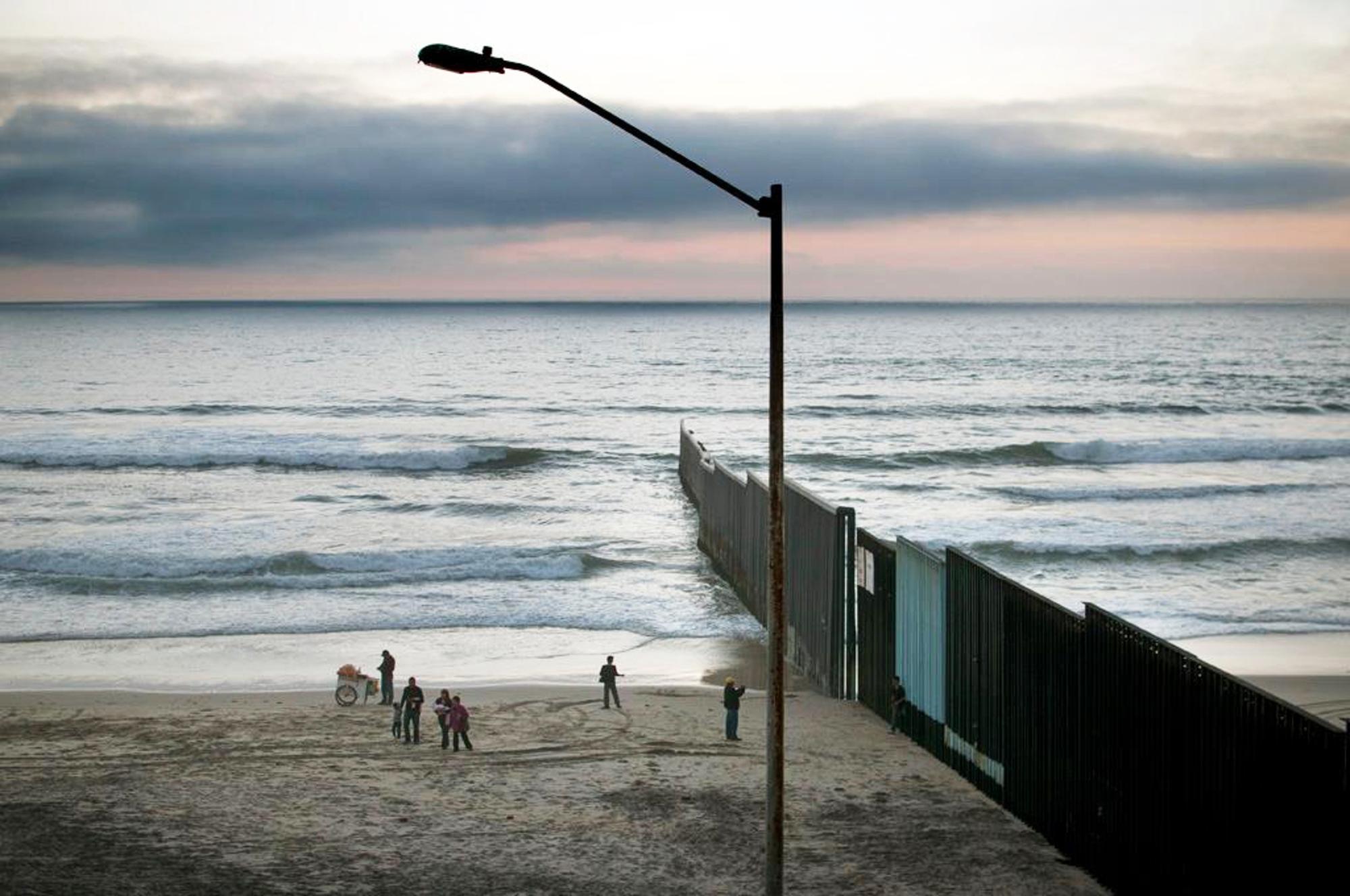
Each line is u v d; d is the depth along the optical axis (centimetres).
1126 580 4919
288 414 11956
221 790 2316
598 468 8481
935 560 2566
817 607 3309
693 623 4231
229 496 7131
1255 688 1511
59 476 7894
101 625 4175
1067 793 1984
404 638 4053
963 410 12162
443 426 10969
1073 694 1964
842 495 7069
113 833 2042
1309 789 1405
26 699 3200
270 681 3494
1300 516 6306
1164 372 17475
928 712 2617
